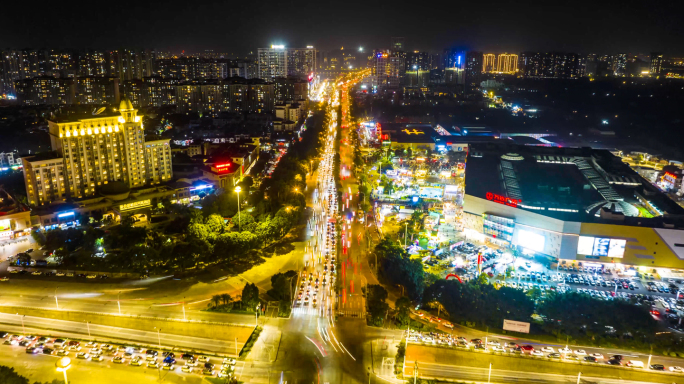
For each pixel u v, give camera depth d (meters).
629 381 179.88
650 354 196.00
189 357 185.75
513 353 194.88
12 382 159.50
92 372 177.50
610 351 197.62
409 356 191.12
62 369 148.75
